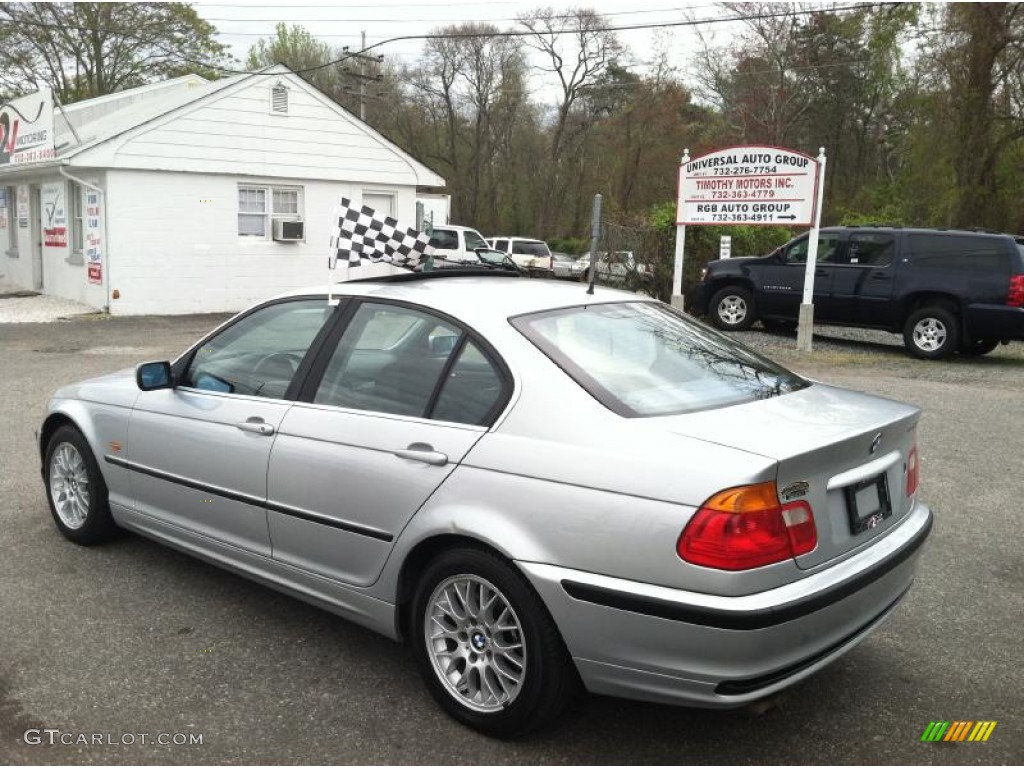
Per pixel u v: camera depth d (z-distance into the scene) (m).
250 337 4.17
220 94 17.86
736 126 45.62
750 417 3.07
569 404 3.06
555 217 48.78
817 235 12.94
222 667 3.66
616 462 2.86
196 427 4.13
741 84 45.38
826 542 2.91
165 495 4.35
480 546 3.13
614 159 45.09
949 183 25.61
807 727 3.26
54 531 5.22
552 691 3.00
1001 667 3.72
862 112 44.00
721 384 3.41
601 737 3.19
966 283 12.34
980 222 25.47
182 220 17.77
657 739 3.18
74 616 4.11
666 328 3.78
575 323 3.50
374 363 3.63
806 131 45.50
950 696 3.49
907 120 35.22
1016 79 25.84
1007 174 25.53
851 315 13.55
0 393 9.36
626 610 2.78
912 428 3.48
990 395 9.83
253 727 3.22
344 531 3.51
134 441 4.48
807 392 3.54
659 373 3.35
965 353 13.55
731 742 3.16
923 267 12.74
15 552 4.89
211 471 4.05
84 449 4.82
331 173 19.77
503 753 3.09
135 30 35.34
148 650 3.79
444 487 3.19
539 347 3.26
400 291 3.74
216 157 18.00
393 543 3.34
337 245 4.18
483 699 3.20
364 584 3.49
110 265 17.03
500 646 3.12
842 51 42.97
